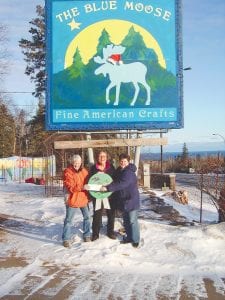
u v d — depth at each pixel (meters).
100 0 11.15
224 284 7.14
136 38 11.13
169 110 11.08
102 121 11.05
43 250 9.09
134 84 11.09
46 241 9.82
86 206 9.32
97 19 11.14
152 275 7.62
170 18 11.16
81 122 11.05
